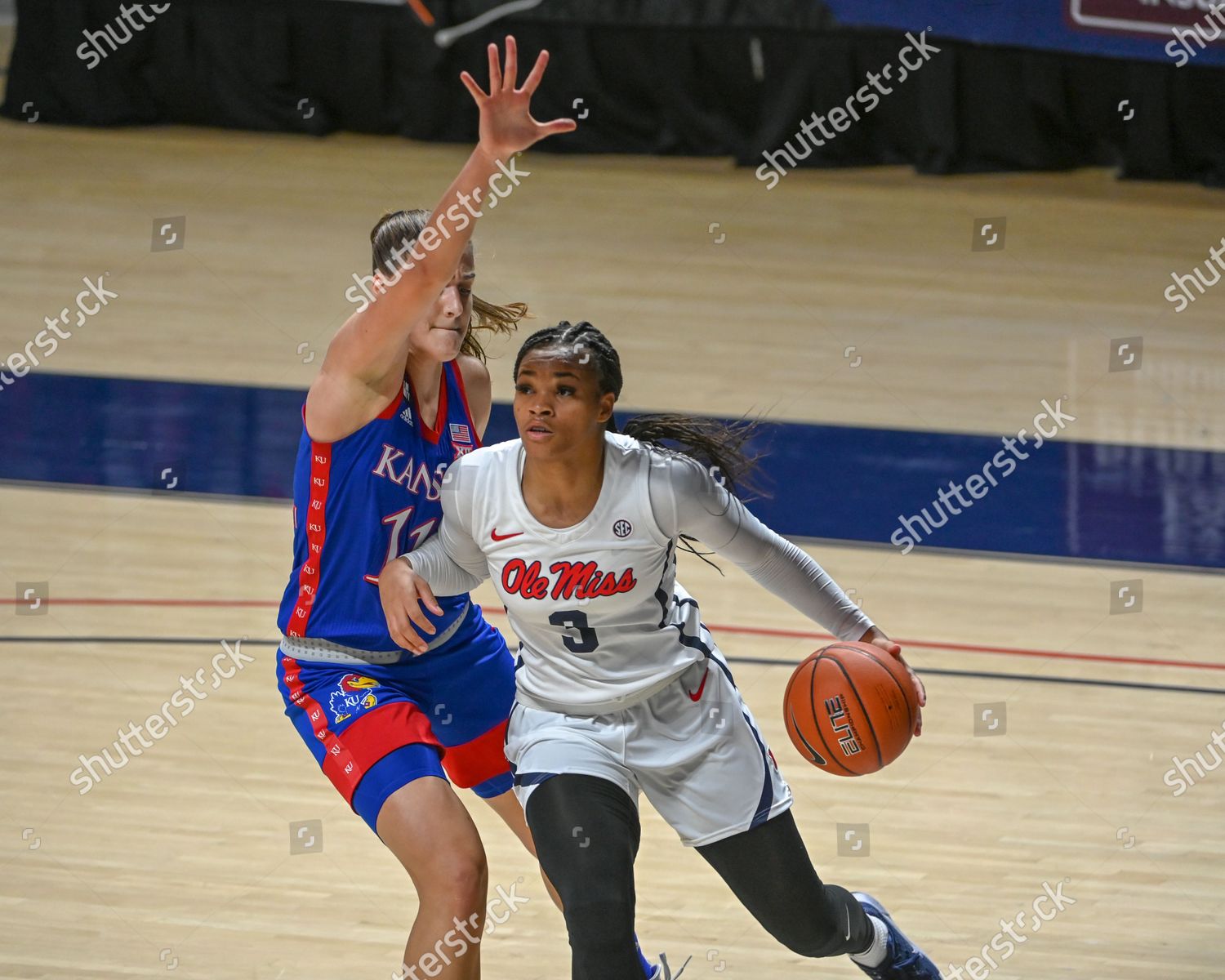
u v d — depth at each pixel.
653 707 7.12
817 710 7.43
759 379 20.61
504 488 6.96
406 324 6.75
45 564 14.91
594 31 31.47
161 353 21.16
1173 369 21.70
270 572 14.96
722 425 7.56
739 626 14.02
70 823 10.34
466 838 6.92
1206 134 30.39
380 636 7.57
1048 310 24.05
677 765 7.07
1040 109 30.69
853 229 27.72
